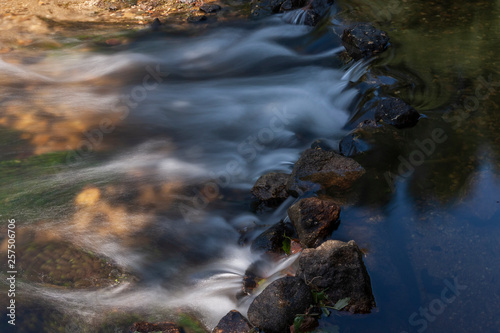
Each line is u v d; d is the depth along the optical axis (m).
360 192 3.67
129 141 5.11
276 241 3.54
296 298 2.86
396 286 2.94
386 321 2.77
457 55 5.33
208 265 3.57
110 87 6.12
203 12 7.64
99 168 4.67
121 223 3.97
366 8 6.66
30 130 5.23
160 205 4.17
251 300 3.19
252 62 6.43
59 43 7.12
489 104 4.47
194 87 6.03
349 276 2.88
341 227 3.39
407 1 6.69
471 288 2.85
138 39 7.13
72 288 3.36
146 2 8.16
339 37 6.24
